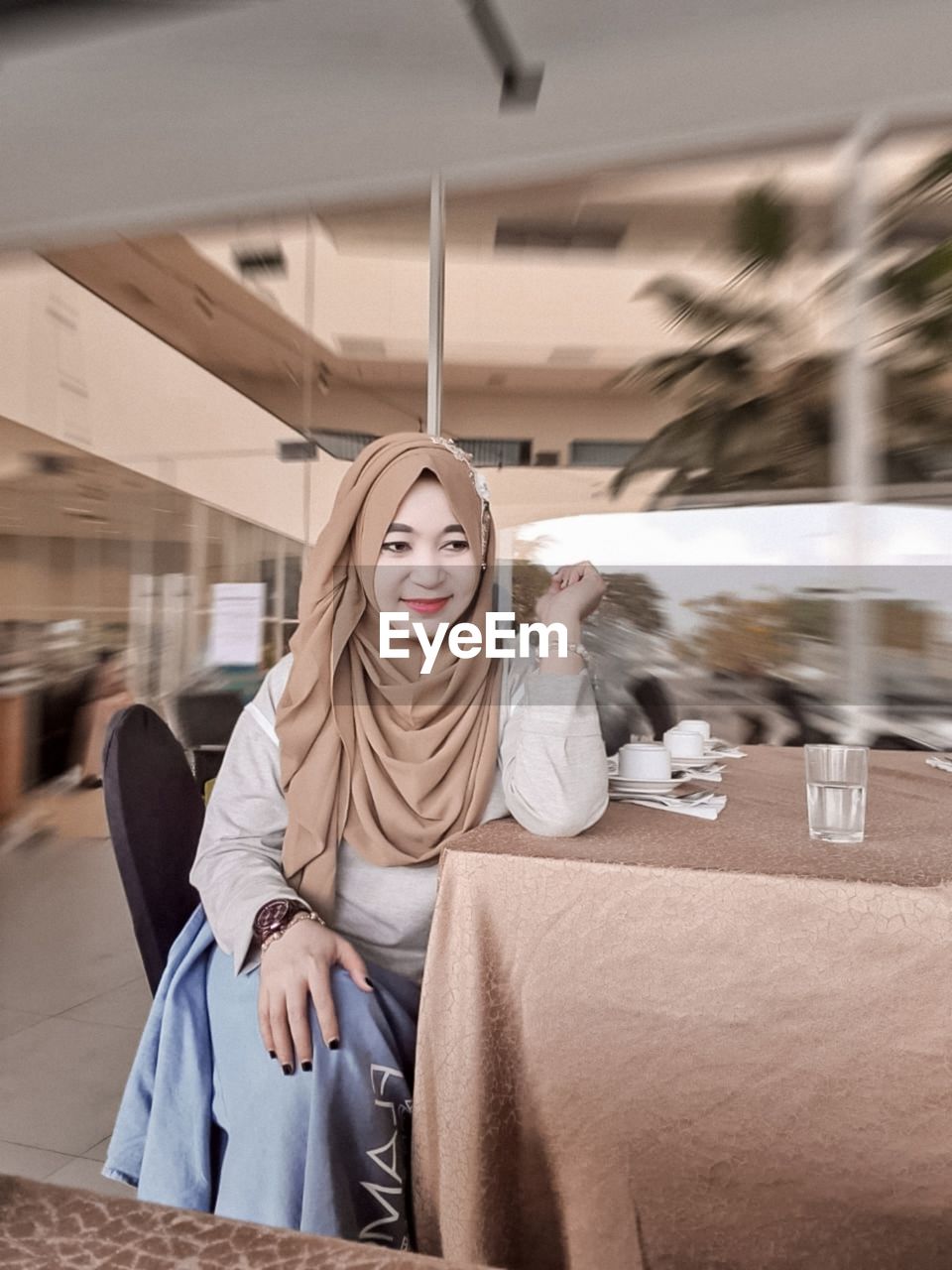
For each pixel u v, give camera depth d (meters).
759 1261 0.75
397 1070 0.87
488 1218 0.80
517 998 0.81
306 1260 0.16
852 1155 0.72
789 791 1.23
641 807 1.07
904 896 0.71
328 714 0.98
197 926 1.00
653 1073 0.77
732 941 0.75
